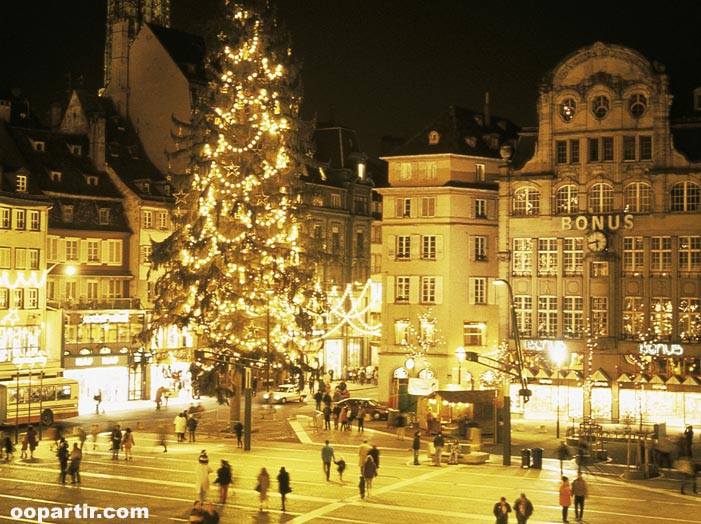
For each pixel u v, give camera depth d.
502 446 62.09
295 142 71.81
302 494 44.88
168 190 93.88
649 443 53.00
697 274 74.50
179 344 91.38
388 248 86.69
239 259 68.38
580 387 75.81
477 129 89.50
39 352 77.12
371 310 115.25
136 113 100.00
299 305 70.44
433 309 84.88
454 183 84.75
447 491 45.91
